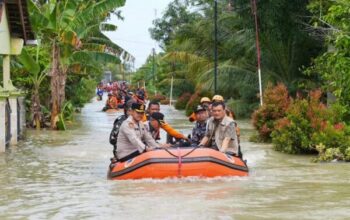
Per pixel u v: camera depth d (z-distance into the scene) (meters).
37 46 25.62
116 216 8.38
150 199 9.52
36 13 23.95
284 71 30.94
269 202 9.31
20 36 20.05
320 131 15.53
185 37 37.62
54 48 25.78
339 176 12.16
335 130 15.18
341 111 16.70
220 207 8.88
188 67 39.47
